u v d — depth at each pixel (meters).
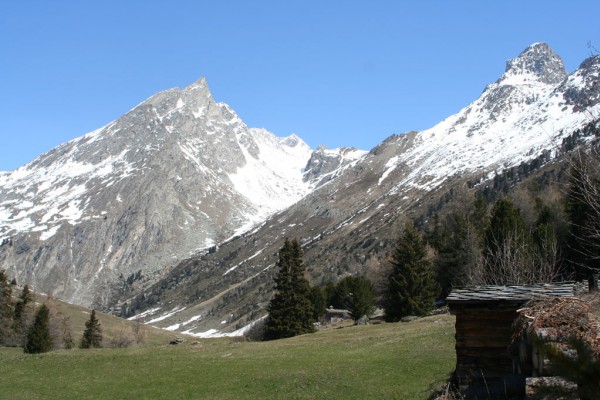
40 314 65.62
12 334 84.81
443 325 49.41
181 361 43.34
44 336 64.75
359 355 39.97
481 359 18.53
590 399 6.32
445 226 107.06
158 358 45.16
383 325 61.34
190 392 34.00
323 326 95.94
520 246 51.44
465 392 18.20
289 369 37.12
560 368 6.51
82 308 167.25
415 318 66.38
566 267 55.31
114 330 132.38
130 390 35.34
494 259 54.19
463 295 19.19
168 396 33.50
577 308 14.36
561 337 12.59
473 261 63.25
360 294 96.50
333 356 41.09
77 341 107.69
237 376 36.66
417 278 75.75
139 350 50.44
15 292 142.50
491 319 18.61
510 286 20.61
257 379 35.41
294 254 84.50
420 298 75.31
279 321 82.50
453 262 77.12
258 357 43.12
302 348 46.97
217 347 52.03
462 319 18.89
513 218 64.94
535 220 82.94
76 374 40.59
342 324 94.50
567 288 19.39
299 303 83.19
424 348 38.53
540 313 14.48
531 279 46.69
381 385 31.11
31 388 36.97
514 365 16.14
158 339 136.75
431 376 31.72
